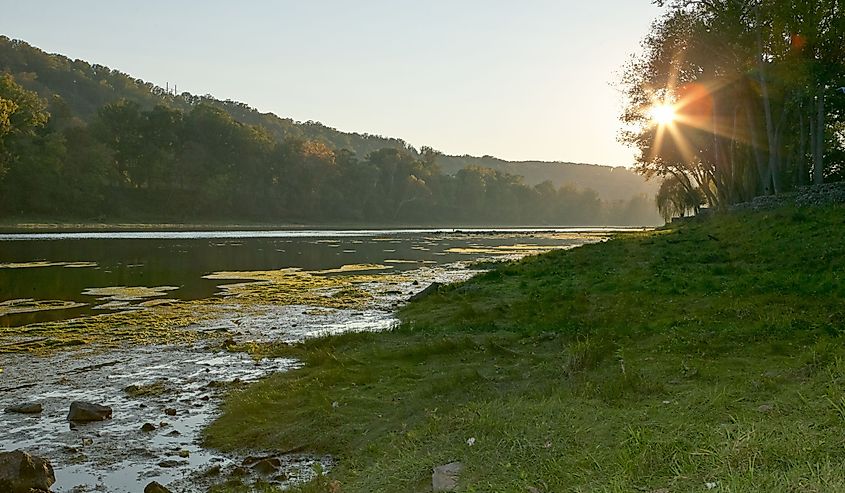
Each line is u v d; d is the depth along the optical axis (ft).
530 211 514.68
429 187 443.32
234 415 33.99
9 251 142.20
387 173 417.28
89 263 119.55
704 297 49.55
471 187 470.80
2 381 41.73
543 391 29.76
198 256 139.95
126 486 26.09
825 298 43.04
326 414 32.32
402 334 51.13
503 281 77.05
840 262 55.47
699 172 178.81
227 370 44.34
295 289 88.38
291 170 356.18
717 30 122.93
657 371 30.22
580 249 102.99
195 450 30.04
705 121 146.72
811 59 107.86
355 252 162.20
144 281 95.20
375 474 23.58
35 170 252.83
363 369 40.24
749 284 51.78
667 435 21.04
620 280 64.28
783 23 107.76
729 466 17.70
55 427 32.94
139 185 313.94
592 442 21.77
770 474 16.89
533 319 51.29
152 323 62.13
